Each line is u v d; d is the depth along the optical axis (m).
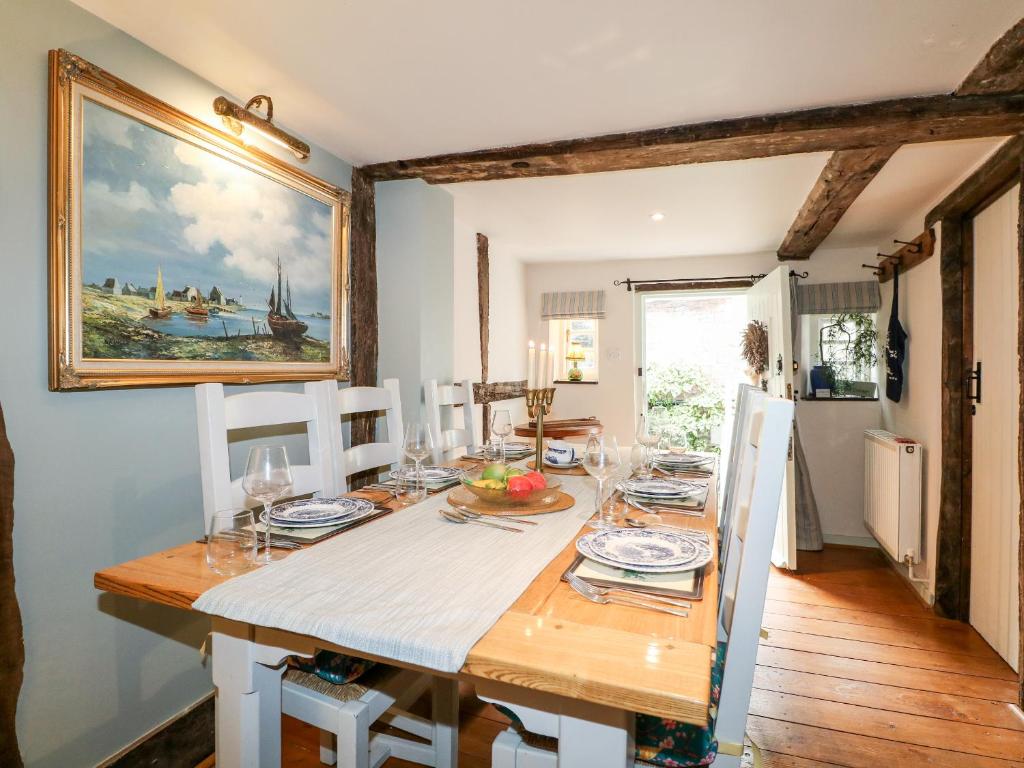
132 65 1.69
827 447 4.10
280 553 1.16
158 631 1.78
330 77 1.92
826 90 1.96
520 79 1.93
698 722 0.66
